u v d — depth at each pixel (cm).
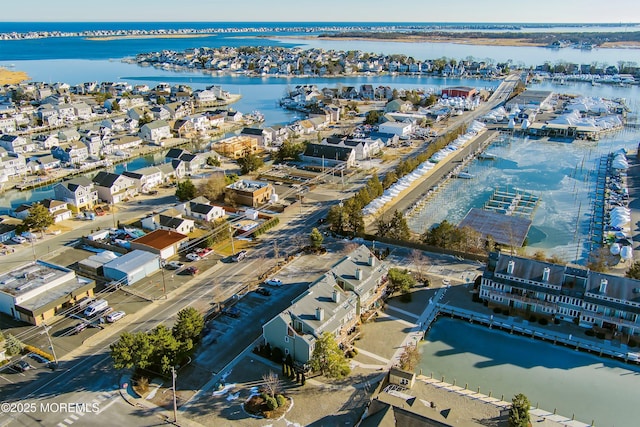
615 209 12669
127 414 6244
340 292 7881
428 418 5516
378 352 7444
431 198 14038
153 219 11431
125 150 18825
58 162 16688
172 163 15462
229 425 6081
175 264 9938
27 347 7456
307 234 11388
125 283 9250
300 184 14725
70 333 7838
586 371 7200
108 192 13150
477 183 15312
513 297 8412
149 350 6694
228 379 6850
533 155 18438
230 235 10831
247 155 16375
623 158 16800
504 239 11094
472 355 7525
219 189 13238
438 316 8469
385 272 8769
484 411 6341
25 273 8862
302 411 6297
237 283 9331
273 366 7112
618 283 7894
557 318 8231
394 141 19588
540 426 6159
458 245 10500
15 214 12256
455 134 19750
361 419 5862
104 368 7088
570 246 11188
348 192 14162
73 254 10475
